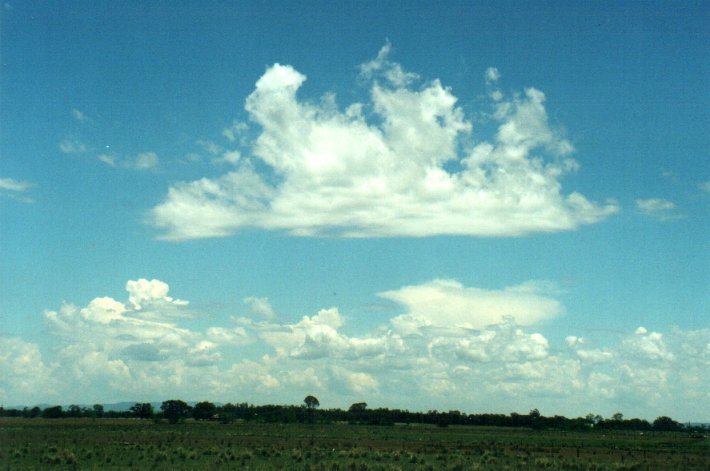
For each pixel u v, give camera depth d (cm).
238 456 6550
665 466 6675
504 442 11775
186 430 13712
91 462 5697
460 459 6838
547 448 9781
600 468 6250
